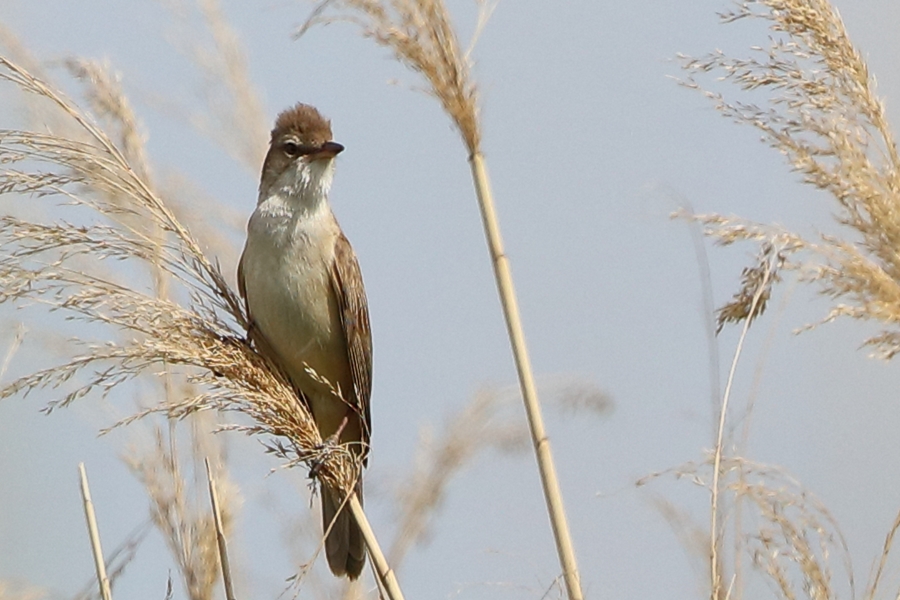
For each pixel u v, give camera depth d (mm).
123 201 7414
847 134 6328
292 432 7301
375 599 9188
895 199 6215
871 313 6004
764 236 6254
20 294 6859
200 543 8117
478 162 7250
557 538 6734
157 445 8242
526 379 7008
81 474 7562
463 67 7211
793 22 6398
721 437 6344
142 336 7191
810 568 6094
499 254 7180
